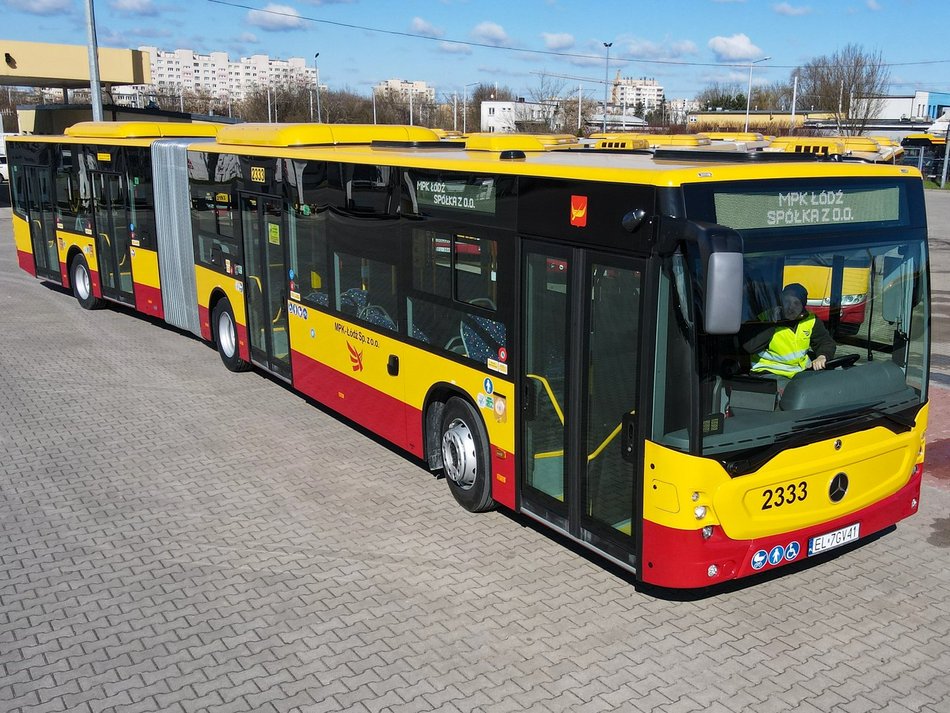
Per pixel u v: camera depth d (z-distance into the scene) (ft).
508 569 20.57
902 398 19.03
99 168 48.24
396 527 22.90
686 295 15.65
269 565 20.88
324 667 16.66
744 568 17.08
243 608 18.90
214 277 38.34
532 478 20.79
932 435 30.14
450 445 23.66
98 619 18.47
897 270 18.75
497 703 15.51
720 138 60.49
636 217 16.14
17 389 35.86
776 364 17.19
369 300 26.76
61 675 16.44
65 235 54.13
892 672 16.49
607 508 18.30
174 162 40.55
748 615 18.53
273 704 15.52
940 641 17.57
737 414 16.63
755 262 16.63
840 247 17.69
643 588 19.63
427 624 18.19
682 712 15.25
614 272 17.17
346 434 30.37
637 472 17.04
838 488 18.04
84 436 30.19
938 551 21.53
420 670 16.53
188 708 15.42
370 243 26.23
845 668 16.61
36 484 25.94
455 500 24.62
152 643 17.54
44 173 55.57
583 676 16.31
